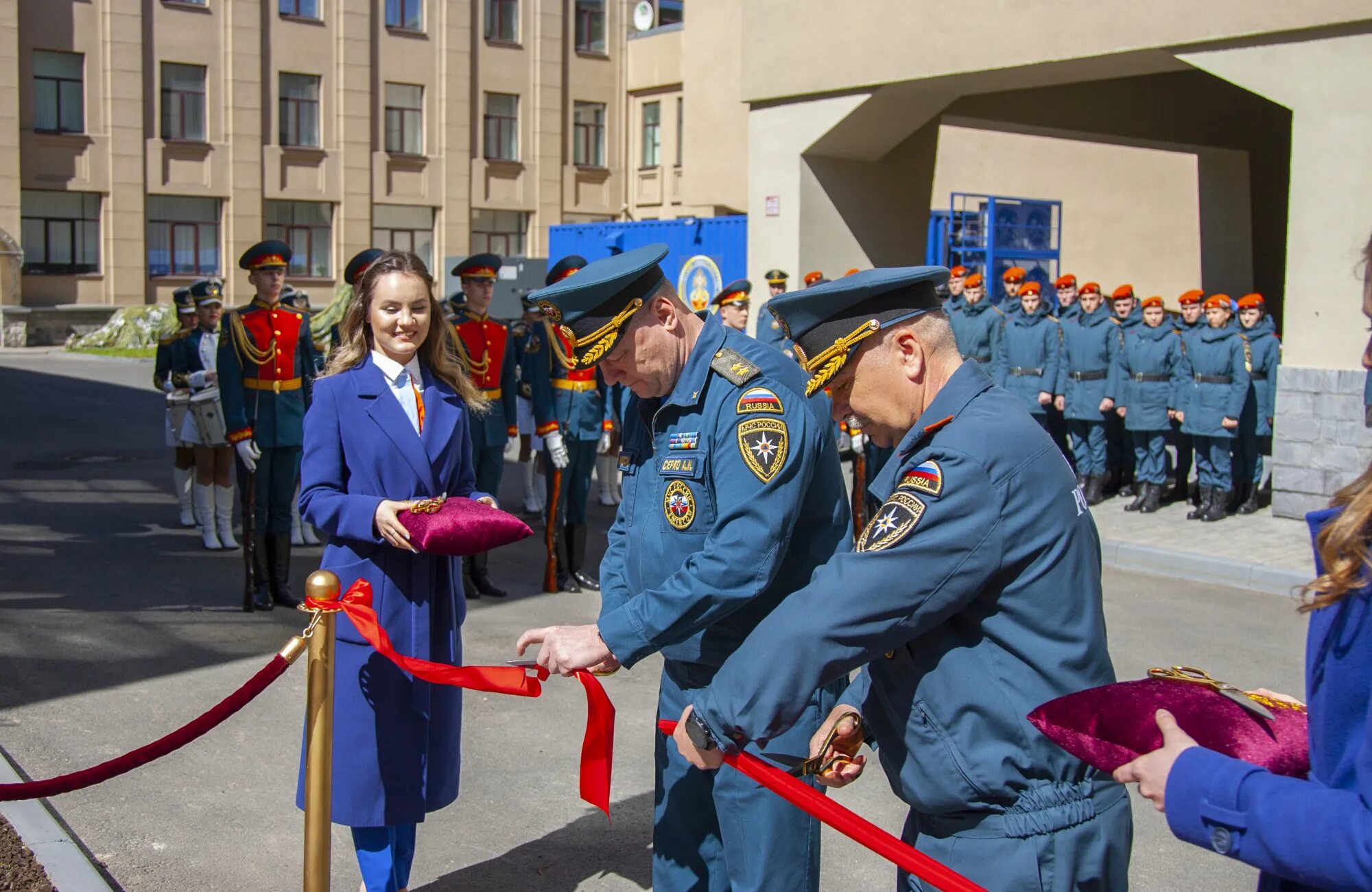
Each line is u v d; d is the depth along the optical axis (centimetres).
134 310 3145
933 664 225
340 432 370
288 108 3359
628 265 286
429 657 365
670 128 3628
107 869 405
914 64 1312
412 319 370
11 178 3050
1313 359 1043
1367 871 156
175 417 954
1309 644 177
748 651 225
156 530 991
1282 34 1036
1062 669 218
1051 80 1295
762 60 1473
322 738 326
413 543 340
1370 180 994
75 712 552
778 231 1495
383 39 3450
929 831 235
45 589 783
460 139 3572
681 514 287
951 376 235
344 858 422
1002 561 215
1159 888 421
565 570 833
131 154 3183
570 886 407
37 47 3059
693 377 287
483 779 498
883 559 215
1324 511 180
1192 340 1100
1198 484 1116
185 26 3206
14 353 2961
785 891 297
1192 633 750
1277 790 170
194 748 517
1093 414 1222
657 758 324
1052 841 217
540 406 800
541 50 3666
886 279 231
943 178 2433
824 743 259
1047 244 2511
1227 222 2123
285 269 771
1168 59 1157
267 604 751
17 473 1274
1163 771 184
